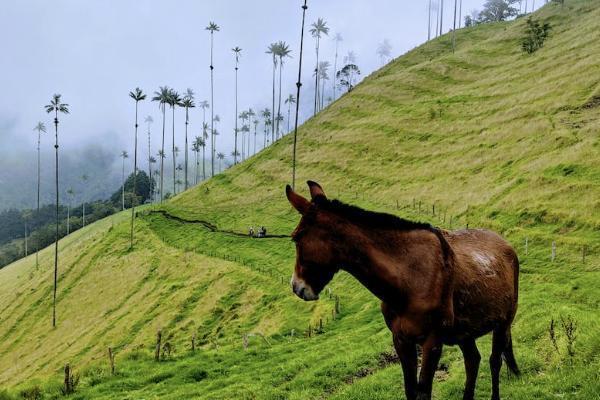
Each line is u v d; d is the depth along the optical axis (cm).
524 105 6856
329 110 11075
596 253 2730
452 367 1095
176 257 6831
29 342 6350
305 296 548
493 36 12725
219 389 1539
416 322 541
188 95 14588
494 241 719
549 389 775
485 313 624
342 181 7469
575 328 1030
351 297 3500
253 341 2939
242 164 10788
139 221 9200
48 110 8456
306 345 2217
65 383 1922
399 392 980
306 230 553
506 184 4572
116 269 7406
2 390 1977
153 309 5403
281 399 1251
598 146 4362
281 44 14288
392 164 7338
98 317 6084
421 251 553
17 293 8606
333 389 1248
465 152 6400
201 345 3878
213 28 15388
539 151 5141
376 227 555
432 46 13712
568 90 6525
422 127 8106
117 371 2117
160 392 1698
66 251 10881
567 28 10350
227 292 4975
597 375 773
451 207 4872
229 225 7475
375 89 10981
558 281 2373
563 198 3706
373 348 1549
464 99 8519
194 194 10006
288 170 8919
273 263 5438
